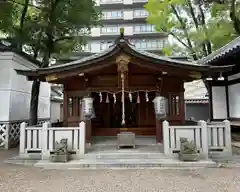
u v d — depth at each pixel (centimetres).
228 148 679
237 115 1127
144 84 823
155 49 3097
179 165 610
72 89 848
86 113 780
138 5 3250
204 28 1280
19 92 1077
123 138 746
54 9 1060
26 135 694
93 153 679
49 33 1102
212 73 786
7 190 445
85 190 441
